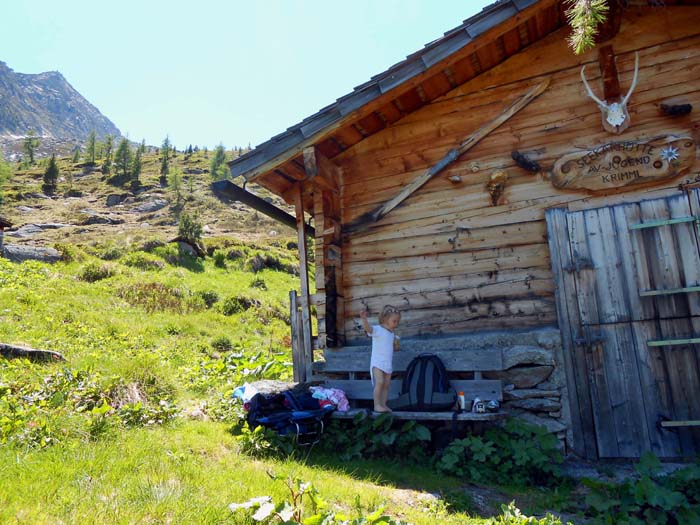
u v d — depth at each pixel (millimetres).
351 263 7680
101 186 73812
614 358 6066
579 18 4492
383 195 7664
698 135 6258
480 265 6988
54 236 41656
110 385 6258
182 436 5238
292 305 7734
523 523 3785
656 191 6305
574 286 6375
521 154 6953
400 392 6590
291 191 8117
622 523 4102
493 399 6164
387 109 7336
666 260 6047
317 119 6766
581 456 5957
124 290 18422
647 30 6668
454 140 7383
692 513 4082
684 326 5863
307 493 3605
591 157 6582
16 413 4980
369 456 5801
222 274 27641
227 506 3500
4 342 8461
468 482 5160
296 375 7516
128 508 3305
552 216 6645
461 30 6203
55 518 3111
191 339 14531
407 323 7203
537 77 7082
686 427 5668
